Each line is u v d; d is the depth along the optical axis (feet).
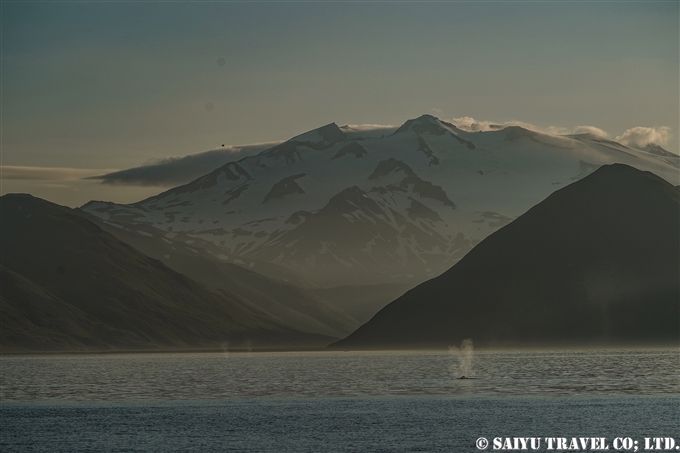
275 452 416.46
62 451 429.38
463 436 451.12
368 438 449.48
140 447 436.76
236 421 520.42
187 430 485.97
